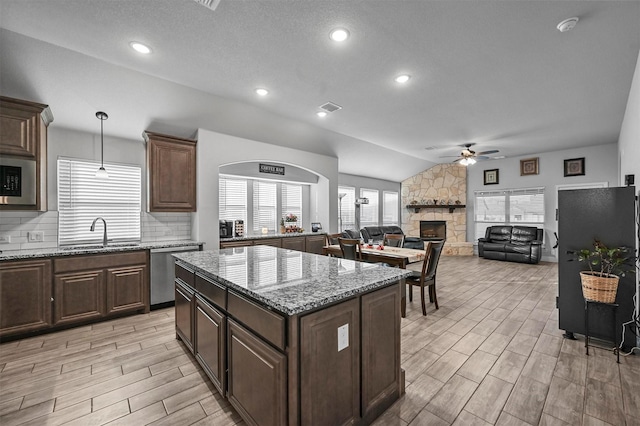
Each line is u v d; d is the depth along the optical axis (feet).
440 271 19.76
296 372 4.42
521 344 8.93
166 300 12.54
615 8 6.85
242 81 10.60
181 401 6.33
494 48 8.54
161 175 12.59
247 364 5.26
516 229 24.23
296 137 16.70
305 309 4.37
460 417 5.77
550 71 9.98
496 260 24.14
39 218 11.14
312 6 6.76
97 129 12.19
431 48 8.53
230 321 5.80
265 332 4.80
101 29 7.63
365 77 10.34
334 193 20.63
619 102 12.78
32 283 9.46
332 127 16.28
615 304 8.24
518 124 15.98
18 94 9.69
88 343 9.09
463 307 12.37
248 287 5.24
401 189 32.27
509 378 7.11
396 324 6.28
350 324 5.22
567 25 7.32
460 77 10.40
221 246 14.97
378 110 13.67
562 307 9.40
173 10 6.90
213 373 6.46
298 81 10.63
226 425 5.63
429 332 9.83
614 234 8.69
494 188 26.68
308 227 22.22
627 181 11.03
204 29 7.61
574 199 9.25
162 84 10.62
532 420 5.65
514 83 10.92
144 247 11.65
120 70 9.66
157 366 7.74
